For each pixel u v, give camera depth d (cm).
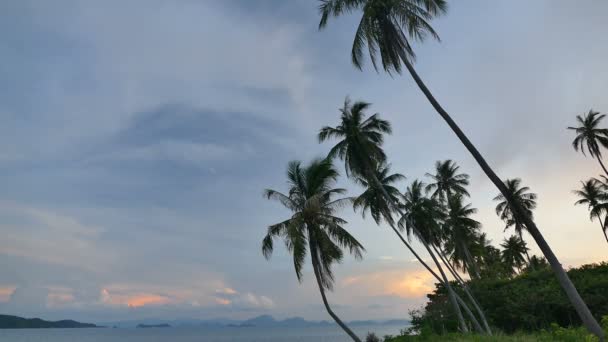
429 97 2216
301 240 2881
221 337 19738
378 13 2284
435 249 4206
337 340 13925
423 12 2291
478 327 3491
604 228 5156
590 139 5053
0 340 16188
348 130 3544
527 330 3772
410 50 2278
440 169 5138
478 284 4800
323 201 3022
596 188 5244
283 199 3084
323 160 3144
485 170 2105
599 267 4353
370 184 3781
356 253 2980
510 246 7469
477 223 5144
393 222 3797
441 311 4459
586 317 1875
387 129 3603
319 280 2986
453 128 2170
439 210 4297
